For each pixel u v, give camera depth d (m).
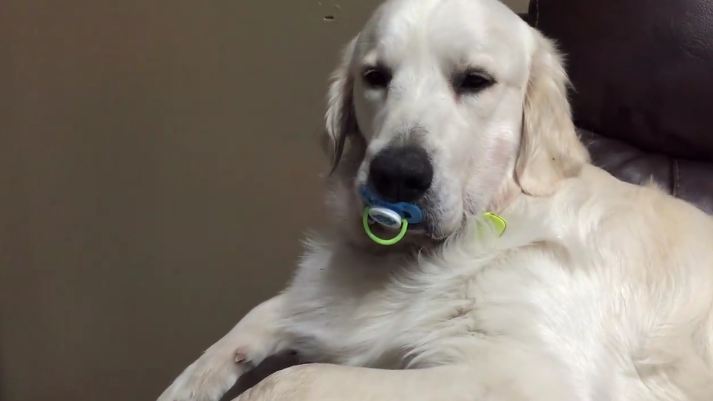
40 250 1.12
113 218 1.10
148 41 1.03
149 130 1.06
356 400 0.49
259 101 1.04
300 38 1.01
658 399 0.58
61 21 1.04
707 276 0.63
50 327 1.15
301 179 1.05
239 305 1.11
